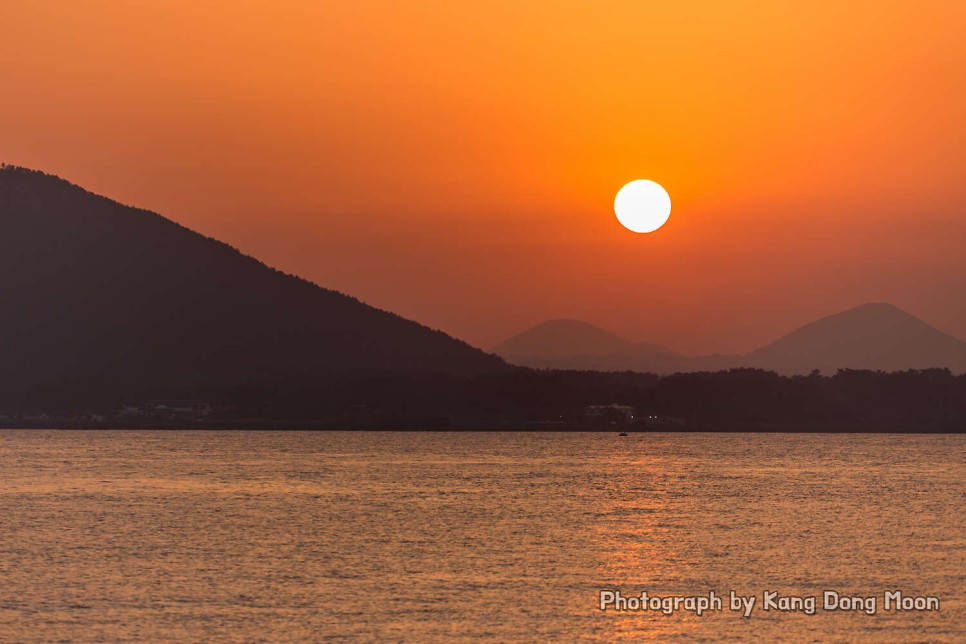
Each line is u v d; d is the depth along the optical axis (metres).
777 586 108.69
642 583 109.50
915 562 122.88
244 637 88.38
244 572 114.31
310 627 91.25
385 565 118.88
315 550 129.12
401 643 87.00
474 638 88.50
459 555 125.81
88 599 101.00
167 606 98.25
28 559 122.56
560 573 114.50
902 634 90.06
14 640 87.50
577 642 87.62
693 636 89.50
